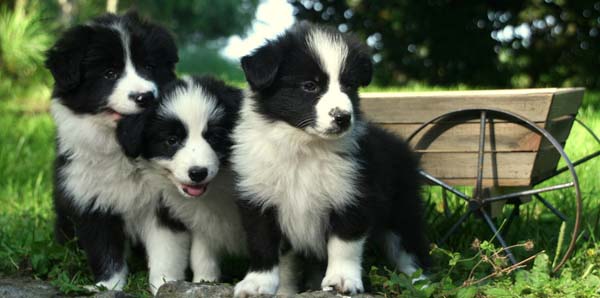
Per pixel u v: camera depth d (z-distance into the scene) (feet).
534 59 18.75
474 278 7.14
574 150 9.39
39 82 16.29
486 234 7.91
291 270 7.20
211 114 7.23
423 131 7.59
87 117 7.44
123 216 7.47
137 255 7.82
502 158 7.47
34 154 10.45
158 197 7.41
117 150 7.39
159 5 41.01
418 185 7.48
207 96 7.27
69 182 7.47
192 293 6.95
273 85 6.97
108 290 7.14
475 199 7.48
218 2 46.09
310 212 7.03
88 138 7.41
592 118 11.37
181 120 7.20
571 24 18.24
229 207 7.36
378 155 7.16
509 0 18.57
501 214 7.91
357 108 7.05
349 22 19.84
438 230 7.94
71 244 7.68
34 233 7.98
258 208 7.03
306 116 6.88
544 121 7.34
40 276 7.54
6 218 8.52
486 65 19.17
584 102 14.51
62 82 7.48
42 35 16.58
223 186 7.31
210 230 7.40
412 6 18.92
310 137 6.93
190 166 7.13
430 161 7.61
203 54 40.11
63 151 7.50
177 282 7.02
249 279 6.96
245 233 7.13
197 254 7.45
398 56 19.60
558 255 7.35
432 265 7.43
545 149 7.47
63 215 7.61
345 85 6.97
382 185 7.13
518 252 7.61
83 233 7.45
